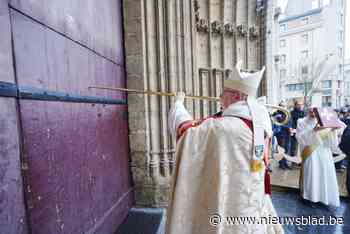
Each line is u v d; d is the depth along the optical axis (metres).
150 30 3.12
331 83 18.77
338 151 4.23
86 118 2.02
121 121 2.94
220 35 4.40
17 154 1.20
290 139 5.05
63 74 1.65
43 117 1.42
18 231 1.21
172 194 1.46
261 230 1.36
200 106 4.20
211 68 4.29
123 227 2.71
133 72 3.08
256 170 1.33
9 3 1.16
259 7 4.73
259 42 4.83
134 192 3.25
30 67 1.30
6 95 1.12
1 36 1.11
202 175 1.40
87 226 2.01
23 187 1.25
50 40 1.50
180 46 3.33
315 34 21.86
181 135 1.47
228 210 1.33
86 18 2.03
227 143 1.33
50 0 1.50
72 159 1.77
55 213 1.54
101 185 2.31
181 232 1.39
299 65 19.39
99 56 2.31
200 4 4.17
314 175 3.21
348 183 3.43
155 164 3.21
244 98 1.42
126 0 3.02
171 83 3.24
